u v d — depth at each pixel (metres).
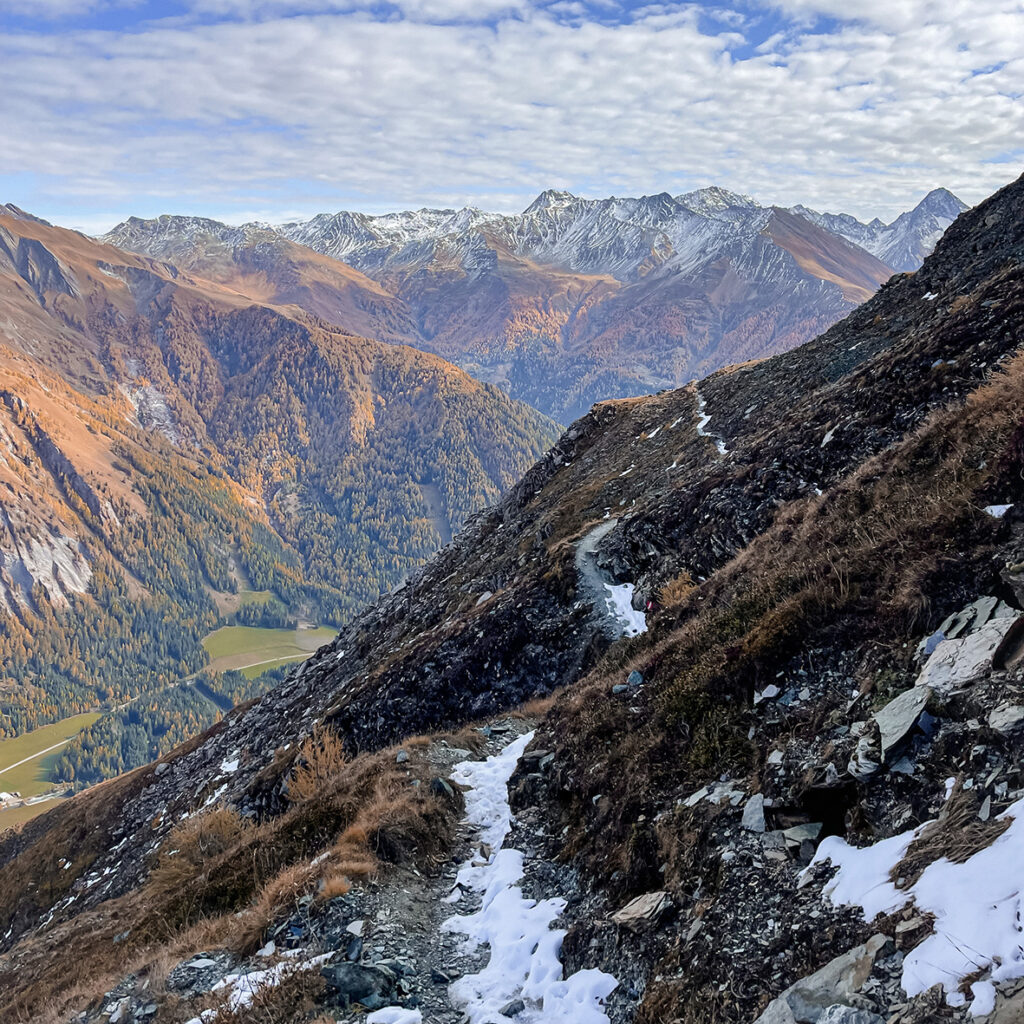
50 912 53.19
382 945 11.78
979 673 8.88
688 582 30.25
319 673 64.69
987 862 6.63
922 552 11.99
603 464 60.28
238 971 12.60
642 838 11.58
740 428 47.22
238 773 51.25
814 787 9.59
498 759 19.78
